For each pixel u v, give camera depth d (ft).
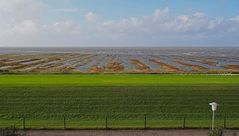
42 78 250.37
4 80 234.99
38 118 150.71
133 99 180.24
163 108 166.40
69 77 259.39
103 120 148.05
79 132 126.72
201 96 187.62
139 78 255.09
